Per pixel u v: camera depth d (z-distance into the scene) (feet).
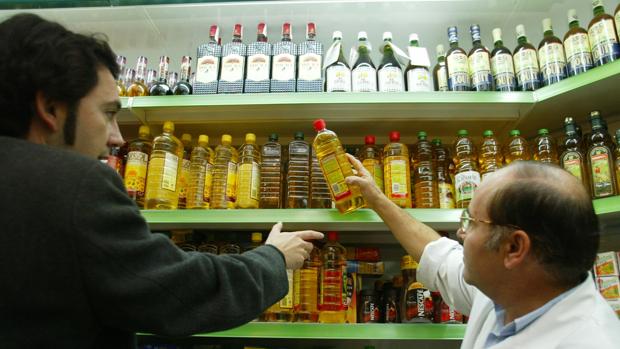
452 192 5.62
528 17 7.06
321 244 5.93
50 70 2.49
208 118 6.08
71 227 2.23
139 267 2.35
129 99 5.55
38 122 2.57
